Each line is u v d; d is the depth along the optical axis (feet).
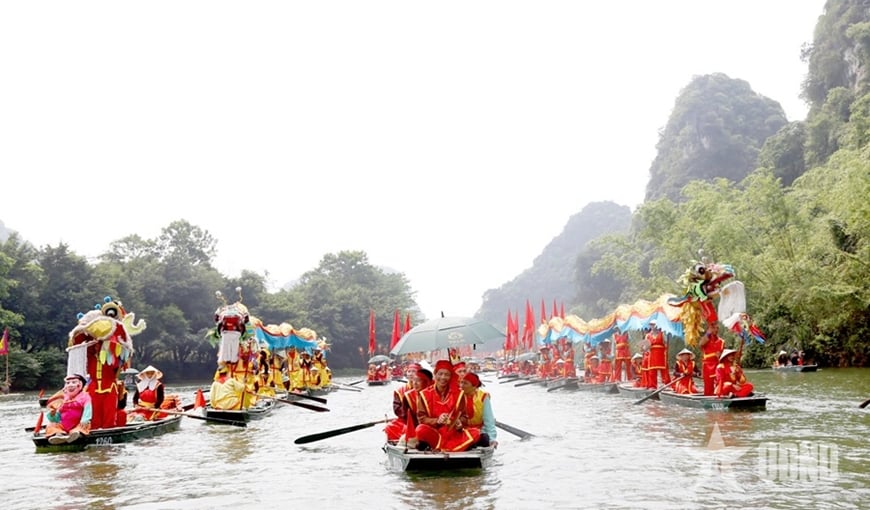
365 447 42.96
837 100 209.97
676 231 140.26
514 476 30.68
